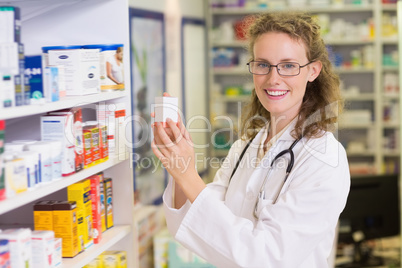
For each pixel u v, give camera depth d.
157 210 4.35
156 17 4.46
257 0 7.33
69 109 1.86
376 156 7.23
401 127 4.32
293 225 1.75
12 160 1.52
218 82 7.66
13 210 2.15
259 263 1.71
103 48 2.07
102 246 2.01
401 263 4.84
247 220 1.78
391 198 4.67
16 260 1.55
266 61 1.86
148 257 4.04
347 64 7.29
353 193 4.61
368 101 7.49
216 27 7.50
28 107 1.51
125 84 2.21
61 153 1.76
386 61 7.23
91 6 2.18
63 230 1.85
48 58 1.92
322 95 1.97
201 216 1.77
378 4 7.11
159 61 4.54
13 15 1.56
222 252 1.74
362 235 4.71
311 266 1.90
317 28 1.91
